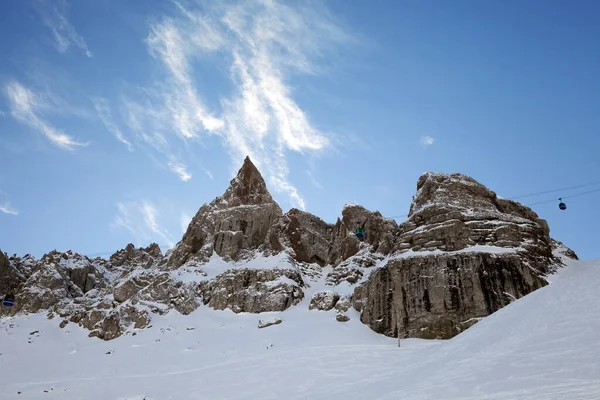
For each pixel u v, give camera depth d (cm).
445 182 6053
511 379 1775
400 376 2536
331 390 2702
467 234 5069
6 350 5525
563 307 2533
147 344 5103
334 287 6425
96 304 6588
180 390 3341
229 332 5209
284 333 4878
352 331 4756
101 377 4044
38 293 7619
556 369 1756
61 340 5841
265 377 3356
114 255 10450
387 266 5116
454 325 4291
